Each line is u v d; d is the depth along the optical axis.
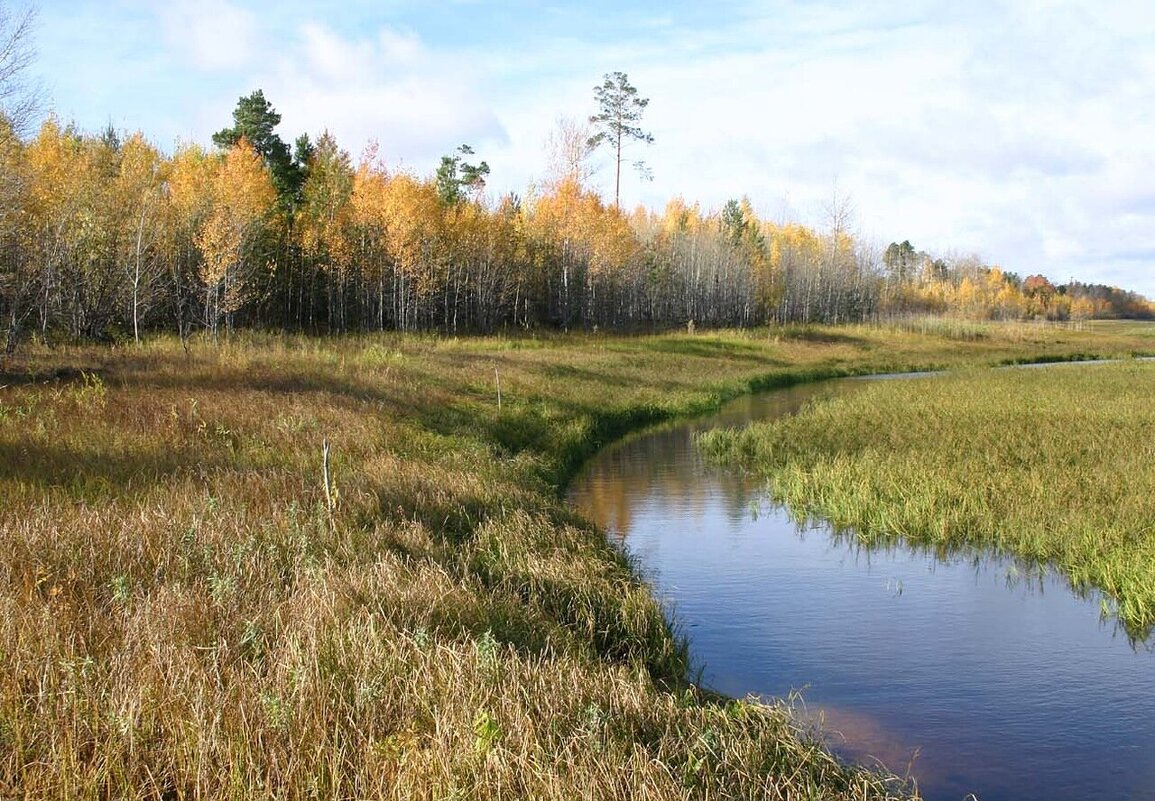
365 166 48.22
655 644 8.04
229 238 34.22
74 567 6.46
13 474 9.14
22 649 5.00
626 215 63.44
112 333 31.38
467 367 25.58
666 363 36.88
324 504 9.06
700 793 4.57
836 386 37.31
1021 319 106.25
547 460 16.92
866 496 13.72
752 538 12.54
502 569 8.67
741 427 24.03
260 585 6.62
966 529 12.23
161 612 5.70
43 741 4.23
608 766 4.52
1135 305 169.88
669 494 15.53
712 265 67.19
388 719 4.89
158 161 43.75
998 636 8.73
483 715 4.75
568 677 5.88
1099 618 9.28
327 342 32.50
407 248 43.00
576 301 57.94
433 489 10.89
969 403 24.30
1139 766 6.24
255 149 48.12
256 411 14.29
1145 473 13.95
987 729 6.78
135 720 4.40
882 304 87.81
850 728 6.77
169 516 7.95
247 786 4.10
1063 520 11.71
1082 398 25.22
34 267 26.22
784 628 8.95
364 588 6.73
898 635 8.78
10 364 17.81
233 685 4.81
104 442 11.09
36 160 31.06
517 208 63.53
